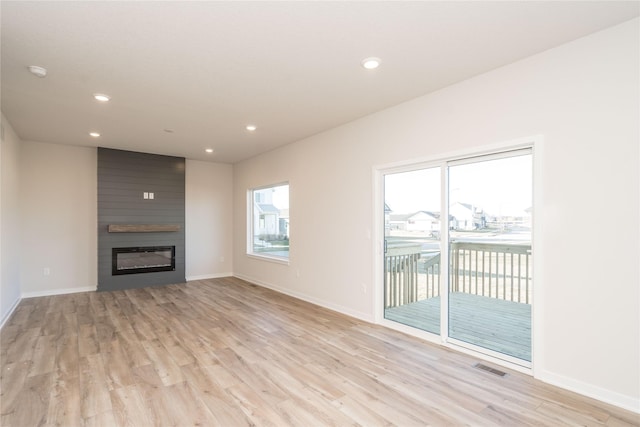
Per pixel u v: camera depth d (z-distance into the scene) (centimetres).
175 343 340
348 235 440
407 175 376
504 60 273
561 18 216
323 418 212
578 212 241
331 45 249
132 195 623
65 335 364
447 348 326
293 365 288
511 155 286
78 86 321
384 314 402
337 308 458
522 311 289
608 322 227
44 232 556
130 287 618
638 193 217
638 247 217
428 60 273
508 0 198
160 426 204
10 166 448
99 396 238
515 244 290
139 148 599
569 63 245
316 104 373
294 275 548
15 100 356
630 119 220
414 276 369
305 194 521
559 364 249
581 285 239
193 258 708
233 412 218
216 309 471
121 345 334
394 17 215
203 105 375
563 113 248
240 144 566
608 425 203
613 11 209
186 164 700
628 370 219
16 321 414
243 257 716
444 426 203
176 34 234
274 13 210
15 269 487
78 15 211
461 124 312
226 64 279
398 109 373
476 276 318
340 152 454
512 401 230
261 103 370
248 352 317
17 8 203
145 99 356
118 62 274
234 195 754
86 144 569
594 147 234
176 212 671
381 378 264
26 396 237
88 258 595
